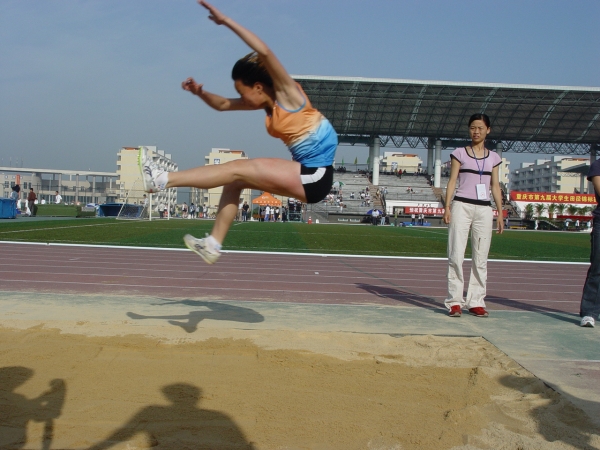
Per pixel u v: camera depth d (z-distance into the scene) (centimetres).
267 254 1398
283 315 577
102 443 260
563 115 5184
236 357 402
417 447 264
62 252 1247
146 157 342
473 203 597
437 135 5500
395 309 638
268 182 341
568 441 272
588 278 571
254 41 312
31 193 3559
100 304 605
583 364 416
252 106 356
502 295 814
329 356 413
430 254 1580
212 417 293
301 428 283
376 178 5638
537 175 11625
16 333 447
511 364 406
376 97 4978
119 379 348
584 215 4866
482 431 282
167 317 541
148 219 3897
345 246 1777
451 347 455
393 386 352
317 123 336
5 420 282
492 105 5059
